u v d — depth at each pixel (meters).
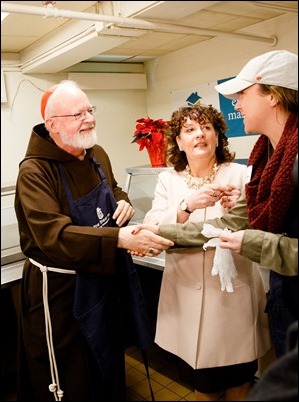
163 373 1.26
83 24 1.35
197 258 1.16
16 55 1.40
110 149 1.67
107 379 1.30
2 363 1.42
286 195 0.80
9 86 1.37
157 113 1.70
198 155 1.16
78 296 1.19
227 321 1.15
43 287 1.25
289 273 0.85
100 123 1.60
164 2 1.08
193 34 1.30
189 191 1.22
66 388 1.31
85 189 1.23
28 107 1.43
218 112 1.20
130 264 1.28
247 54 1.36
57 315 1.25
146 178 1.72
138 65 1.66
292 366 0.59
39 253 1.24
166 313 1.27
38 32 1.30
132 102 1.67
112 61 1.61
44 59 1.36
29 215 1.11
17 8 1.06
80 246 1.07
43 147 1.18
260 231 0.89
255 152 0.98
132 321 1.32
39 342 1.30
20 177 1.17
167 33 1.36
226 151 1.23
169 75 1.61
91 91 1.55
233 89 0.90
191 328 1.17
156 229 1.12
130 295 1.29
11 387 1.38
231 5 0.97
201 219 1.19
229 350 1.14
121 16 1.23
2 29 1.22
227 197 1.11
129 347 1.48
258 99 0.88
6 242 1.63
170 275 1.25
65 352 1.28
